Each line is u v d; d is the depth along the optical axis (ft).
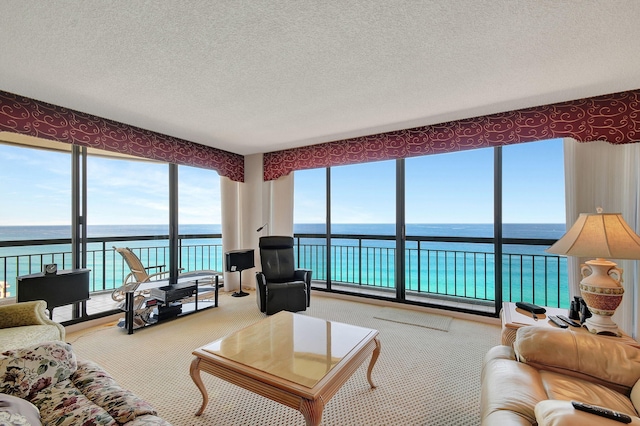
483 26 5.37
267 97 8.49
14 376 3.71
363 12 4.98
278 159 15.20
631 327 7.75
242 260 14.34
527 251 13.37
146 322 10.16
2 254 11.28
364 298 13.15
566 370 4.26
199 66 6.74
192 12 4.94
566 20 5.19
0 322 6.53
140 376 6.88
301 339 5.92
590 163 8.53
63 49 5.98
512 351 5.08
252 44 5.91
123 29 5.37
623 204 8.09
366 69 6.93
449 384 6.58
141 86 7.72
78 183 10.09
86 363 4.51
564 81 7.53
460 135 10.45
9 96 7.97
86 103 8.77
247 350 5.40
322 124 10.96
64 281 8.82
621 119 8.13
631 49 6.07
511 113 9.60
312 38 5.73
